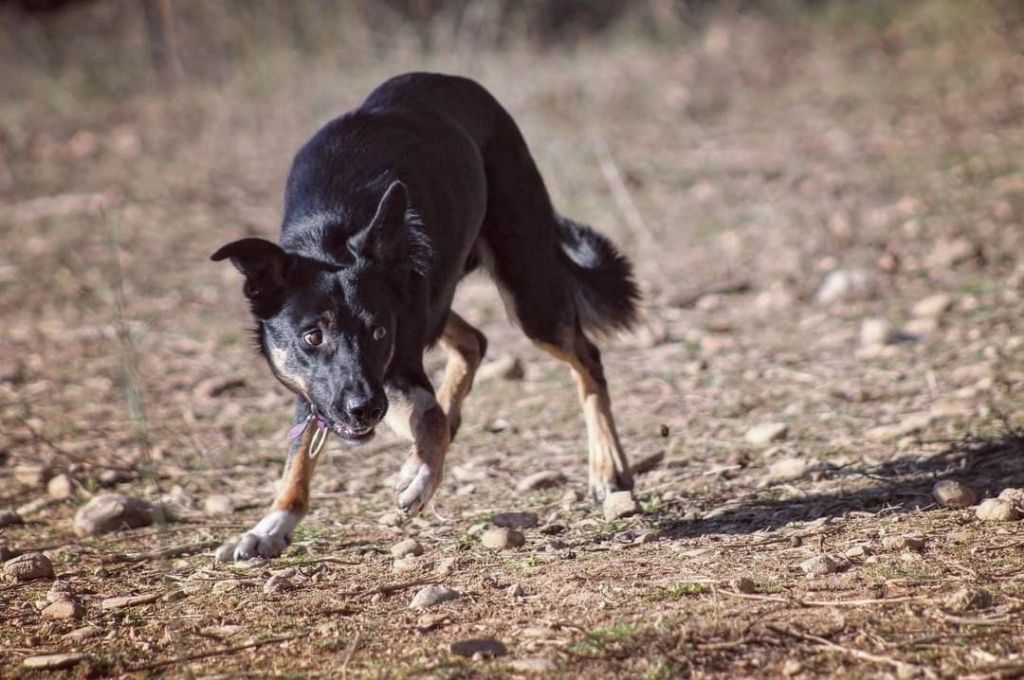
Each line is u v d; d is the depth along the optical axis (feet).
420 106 28.89
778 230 54.13
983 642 18.44
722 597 20.75
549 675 18.02
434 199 27.20
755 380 38.27
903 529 24.26
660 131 71.72
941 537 23.53
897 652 18.28
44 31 96.27
